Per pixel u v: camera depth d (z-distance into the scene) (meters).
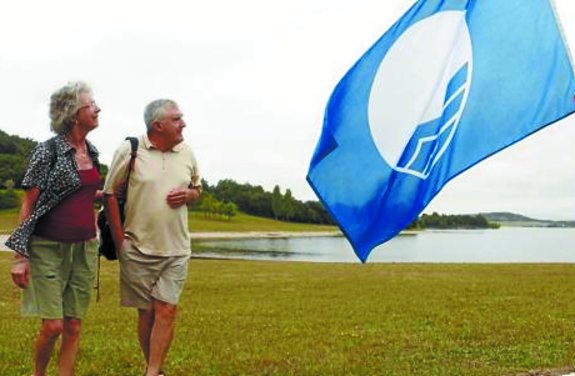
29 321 8.80
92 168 4.75
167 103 5.07
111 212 5.10
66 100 4.58
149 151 5.10
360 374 5.78
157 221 5.06
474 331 7.86
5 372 5.80
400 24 4.74
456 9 4.70
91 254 4.78
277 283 14.77
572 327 8.13
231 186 160.12
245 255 45.66
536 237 121.25
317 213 155.38
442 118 4.66
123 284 5.21
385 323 8.65
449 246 76.00
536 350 6.74
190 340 7.42
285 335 7.77
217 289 13.41
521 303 10.66
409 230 171.88
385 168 4.74
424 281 15.16
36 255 4.53
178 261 5.14
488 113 4.61
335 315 9.50
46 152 4.54
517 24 4.65
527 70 4.59
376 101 4.75
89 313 9.56
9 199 105.50
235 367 6.04
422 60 4.70
